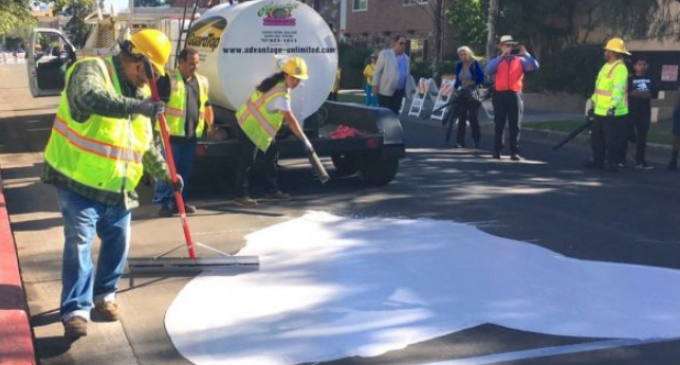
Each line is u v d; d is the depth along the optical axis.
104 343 5.04
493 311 5.62
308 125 9.52
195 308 5.62
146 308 5.62
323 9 40.91
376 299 5.84
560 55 22.89
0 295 5.40
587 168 12.22
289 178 10.70
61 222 8.10
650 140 15.04
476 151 14.11
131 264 6.30
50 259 6.82
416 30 33.34
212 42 9.06
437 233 7.75
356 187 10.12
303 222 8.15
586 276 6.46
